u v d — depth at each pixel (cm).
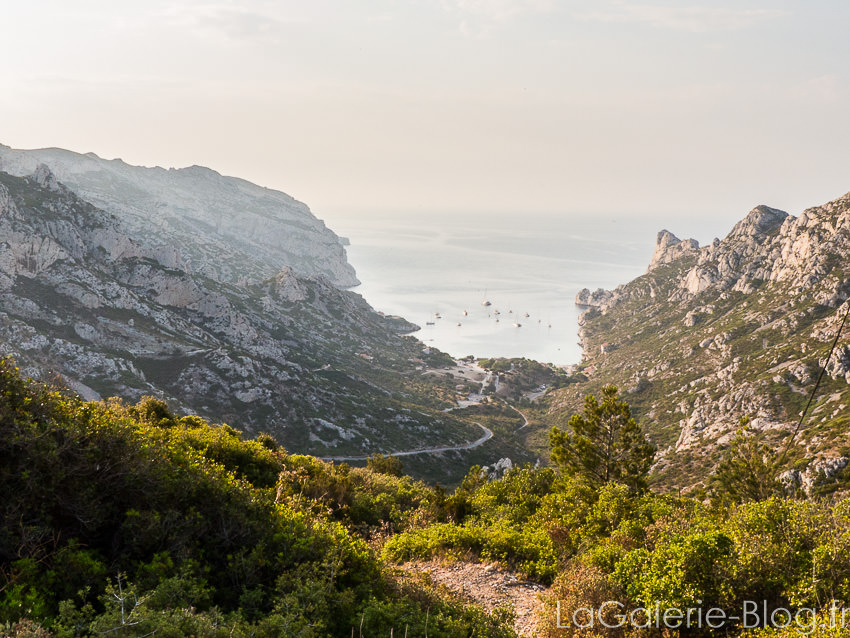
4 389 745
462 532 1627
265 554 844
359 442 10688
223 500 898
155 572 686
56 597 617
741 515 1092
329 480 1917
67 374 9131
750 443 2584
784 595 897
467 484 3547
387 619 807
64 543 695
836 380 9688
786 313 14125
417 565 1457
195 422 2342
